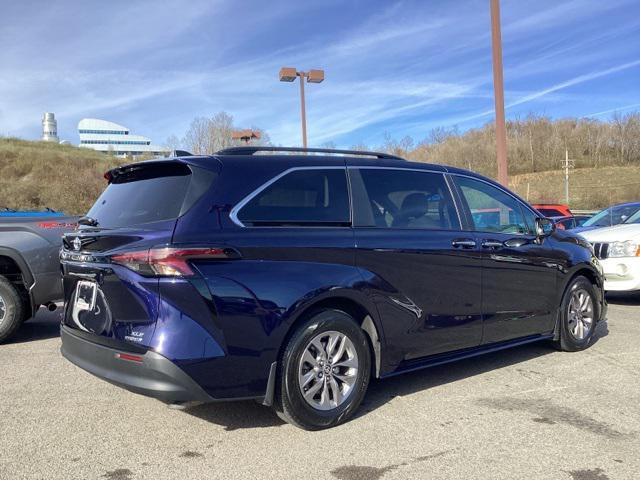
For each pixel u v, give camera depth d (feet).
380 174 14.78
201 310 11.20
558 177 270.26
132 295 11.40
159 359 10.95
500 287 16.49
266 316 11.76
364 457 11.34
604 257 27.14
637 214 31.76
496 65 37.24
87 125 357.82
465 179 16.87
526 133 320.70
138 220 12.29
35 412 14.03
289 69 75.66
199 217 11.68
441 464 11.03
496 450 11.64
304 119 77.30
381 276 13.64
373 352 13.82
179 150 13.48
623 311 26.81
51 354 19.95
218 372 11.32
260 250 11.97
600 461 11.12
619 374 16.81
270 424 13.12
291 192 13.02
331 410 12.76
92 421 13.41
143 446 11.96
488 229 16.67
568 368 17.48
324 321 12.55
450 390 15.48
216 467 10.96
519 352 19.56
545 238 18.42
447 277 15.07
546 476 10.52
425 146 256.93
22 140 173.27
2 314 21.18
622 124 298.35
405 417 13.47
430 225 15.20
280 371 12.12
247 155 13.39
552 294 18.31
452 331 15.24
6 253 20.75
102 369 12.00
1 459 11.38
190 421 13.34
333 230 13.19
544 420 13.25
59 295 21.84
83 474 10.71
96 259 12.23
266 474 10.66
